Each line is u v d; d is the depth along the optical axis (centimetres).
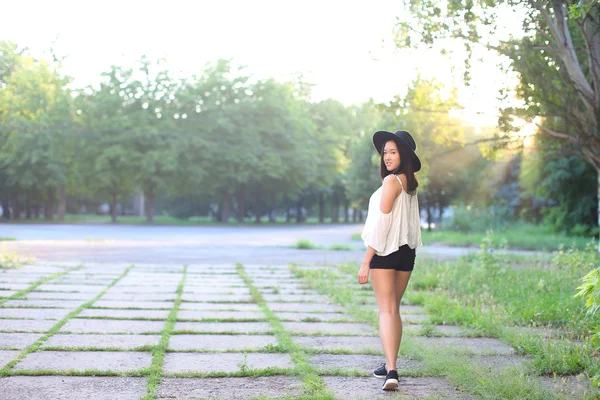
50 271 1168
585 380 475
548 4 895
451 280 1045
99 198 5947
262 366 503
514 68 982
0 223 4447
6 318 682
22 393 413
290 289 1009
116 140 4775
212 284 1049
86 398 405
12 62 1562
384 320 462
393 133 471
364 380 471
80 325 655
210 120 5150
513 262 1441
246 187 5997
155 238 2619
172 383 449
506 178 3447
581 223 2631
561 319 710
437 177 3256
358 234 2978
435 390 448
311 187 6569
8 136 4275
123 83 4934
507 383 437
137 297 871
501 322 686
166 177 4994
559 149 1177
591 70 945
